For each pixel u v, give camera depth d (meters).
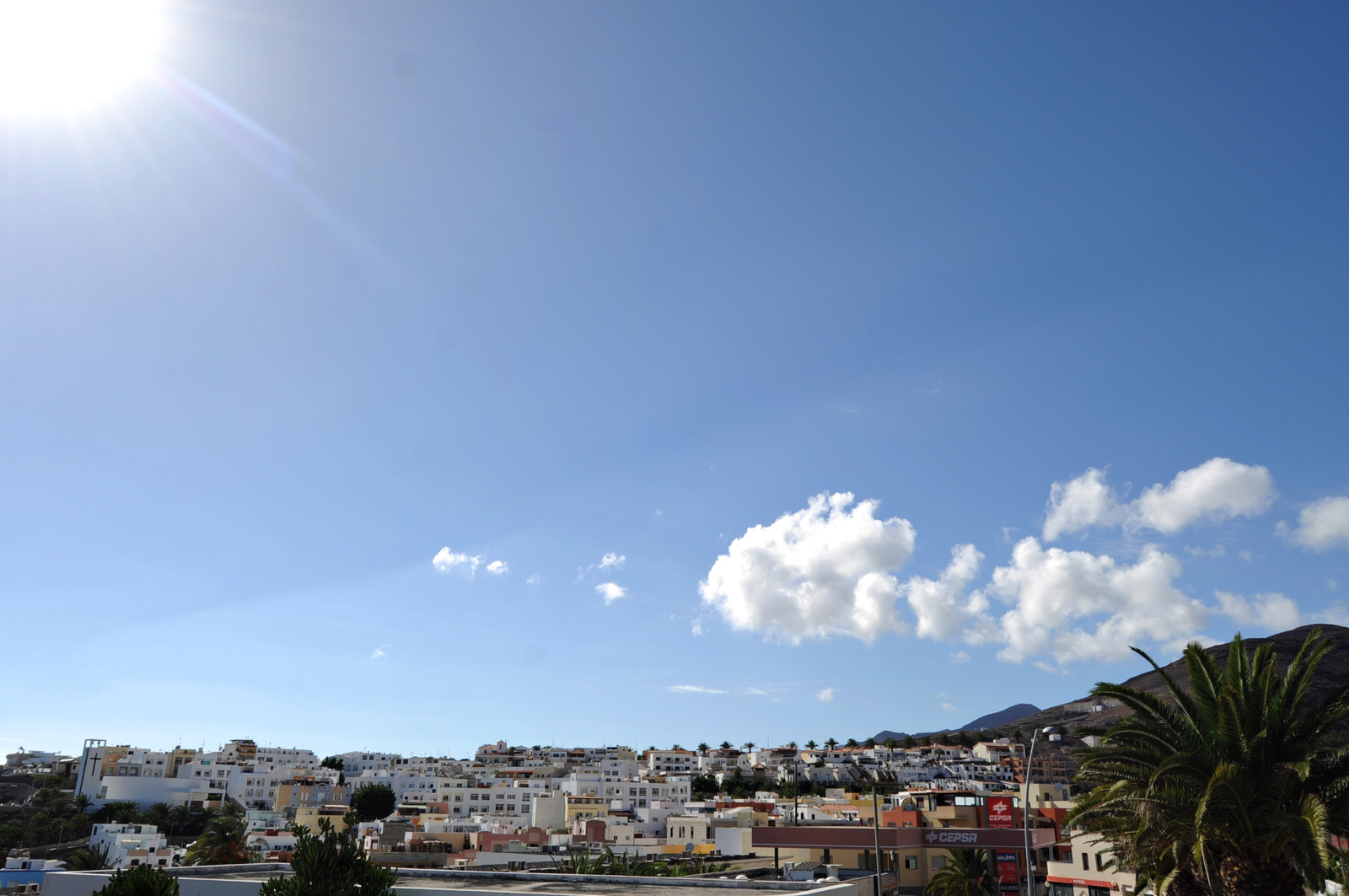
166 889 20.39
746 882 30.31
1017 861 63.66
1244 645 28.84
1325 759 28.03
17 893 78.94
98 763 193.25
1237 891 26.97
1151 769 29.22
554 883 31.94
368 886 23.62
